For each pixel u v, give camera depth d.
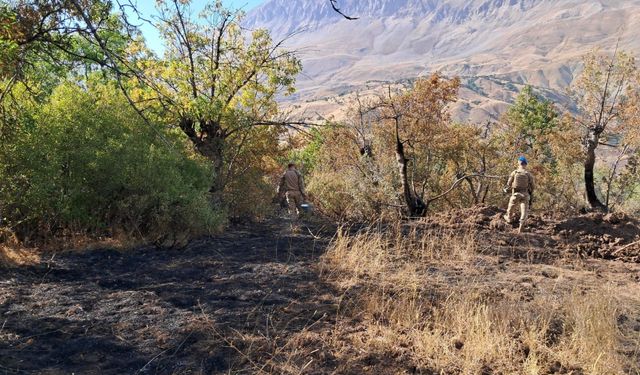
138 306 5.33
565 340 4.73
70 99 8.74
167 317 5.03
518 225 10.24
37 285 5.93
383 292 5.95
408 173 17.16
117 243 7.96
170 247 8.05
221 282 6.27
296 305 5.52
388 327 4.97
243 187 13.90
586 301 5.64
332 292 6.01
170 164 9.44
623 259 8.49
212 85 13.57
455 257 8.09
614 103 21.98
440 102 17.22
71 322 4.83
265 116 14.48
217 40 13.94
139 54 12.56
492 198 21.61
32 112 8.09
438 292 6.14
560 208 21.80
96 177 8.42
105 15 4.42
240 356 4.22
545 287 6.55
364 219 12.53
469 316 5.07
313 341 4.55
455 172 20.38
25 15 4.85
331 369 4.09
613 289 6.55
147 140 9.66
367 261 7.38
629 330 5.14
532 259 8.18
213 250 7.96
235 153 14.59
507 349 4.49
